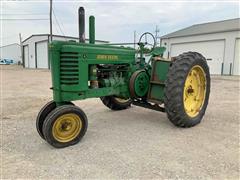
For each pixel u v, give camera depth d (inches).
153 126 157.8
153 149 117.5
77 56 128.3
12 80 506.6
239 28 684.1
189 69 148.6
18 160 106.2
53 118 115.9
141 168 97.9
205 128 153.0
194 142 127.3
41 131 127.6
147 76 166.6
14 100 254.4
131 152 114.0
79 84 130.7
